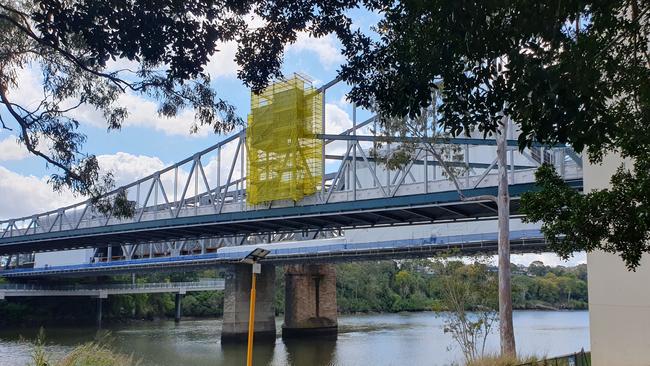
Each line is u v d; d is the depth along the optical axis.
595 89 6.72
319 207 53.16
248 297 67.94
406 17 8.36
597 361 17.30
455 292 25.86
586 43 6.91
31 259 127.00
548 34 6.78
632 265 9.05
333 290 79.25
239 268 68.38
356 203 49.59
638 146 9.23
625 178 9.21
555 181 9.88
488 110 7.76
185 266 75.19
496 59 7.43
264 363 46.59
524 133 7.04
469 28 7.04
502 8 6.84
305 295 76.00
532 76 6.66
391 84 9.44
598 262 17.55
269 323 69.12
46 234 77.69
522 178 40.31
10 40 14.16
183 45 9.71
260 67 11.39
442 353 47.16
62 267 93.38
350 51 10.49
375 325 91.31
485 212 46.22
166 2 9.35
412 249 56.56
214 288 109.44
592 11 7.63
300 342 64.94
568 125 6.62
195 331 83.12
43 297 99.75
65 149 15.17
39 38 12.07
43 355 13.56
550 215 9.55
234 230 65.00
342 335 74.12
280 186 55.78
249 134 59.75
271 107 58.09
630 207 8.67
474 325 26.45
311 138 55.75
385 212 48.69
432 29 7.52
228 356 51.34
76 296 100.44
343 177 60.28
